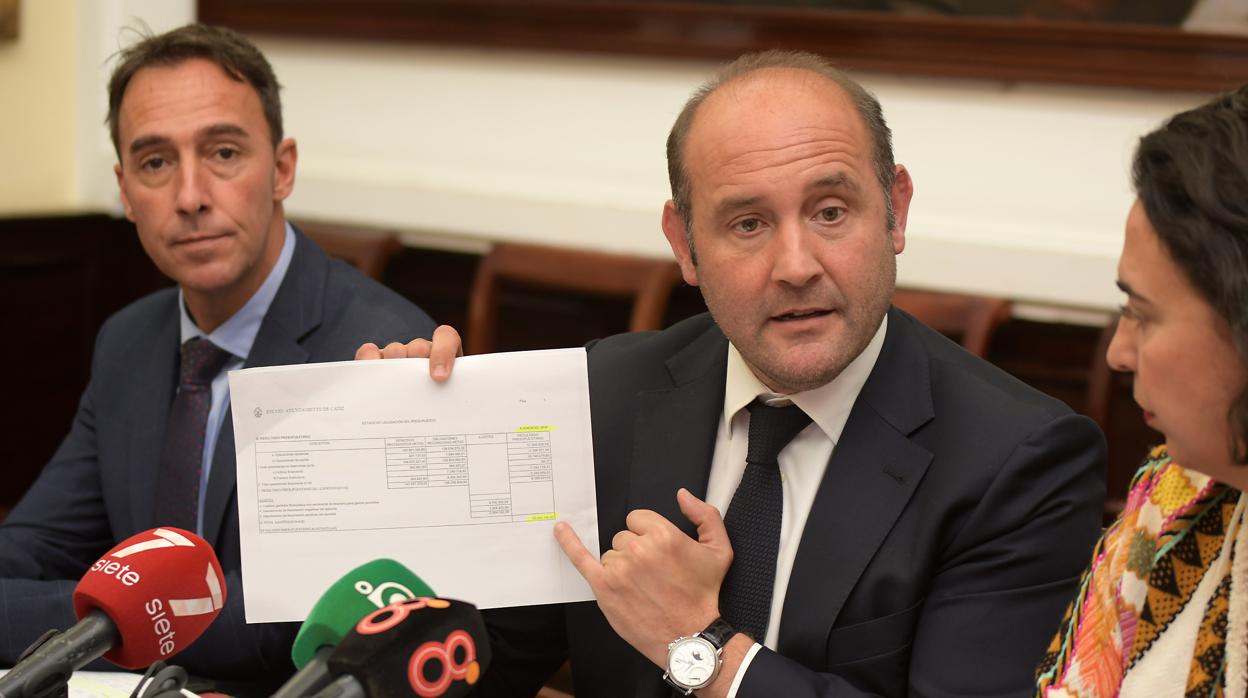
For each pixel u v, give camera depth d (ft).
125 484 8.94
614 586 6.15
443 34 16.74
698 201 6.35
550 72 16.39
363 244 15.44
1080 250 13.39
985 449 6.34
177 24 18.65
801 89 6.23
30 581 8.00
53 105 18.70
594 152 16.26
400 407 6.27
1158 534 5.42
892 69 14.19
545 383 6.30
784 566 6.53
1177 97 13.00
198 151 8.67
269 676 7.82
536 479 6.28
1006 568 6.19
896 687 6.29
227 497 8.32
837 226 6.16
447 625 4.57
